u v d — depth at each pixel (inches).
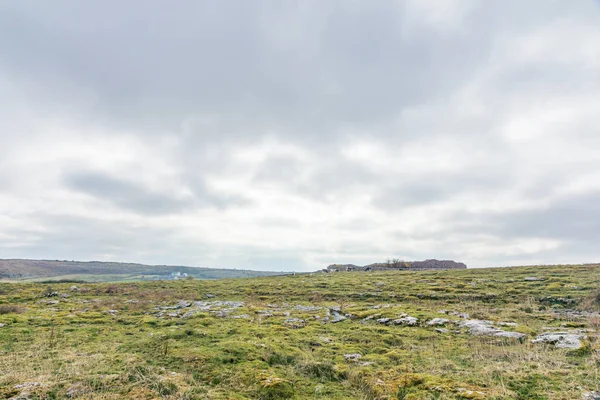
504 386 406.0
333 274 2405.3
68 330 828.6
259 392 441.7
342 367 538.9
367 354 620.7
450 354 595.2
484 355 566.9
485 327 748.6
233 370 506.0
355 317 985.5
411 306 1098.1
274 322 903.1
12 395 413.7
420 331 775.7
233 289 1708.9
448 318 866.8
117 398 408.2
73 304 1277.1
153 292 1635.1
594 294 1057.5
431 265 3046.3
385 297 1315.2
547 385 403.5
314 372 523.5
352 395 443.5
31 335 764.0
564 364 478.3
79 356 589.9
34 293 1515.7
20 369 516.7
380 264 3125.0
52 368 521.3
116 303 1290.6
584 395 367.9
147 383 450.0
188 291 1657.2
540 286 1304.1
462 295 1242.0
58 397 413.4
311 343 689.6
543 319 868.6
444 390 410.0
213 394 425.7
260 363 537.0
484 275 1720.0
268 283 1898.4
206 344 647.1
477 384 428.5
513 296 1186.0
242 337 702.5
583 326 757.3
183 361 540.7
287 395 437.4
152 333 756.0
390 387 442.3
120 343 691.4
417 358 578.2
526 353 545.3
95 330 829.8
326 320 949.2
